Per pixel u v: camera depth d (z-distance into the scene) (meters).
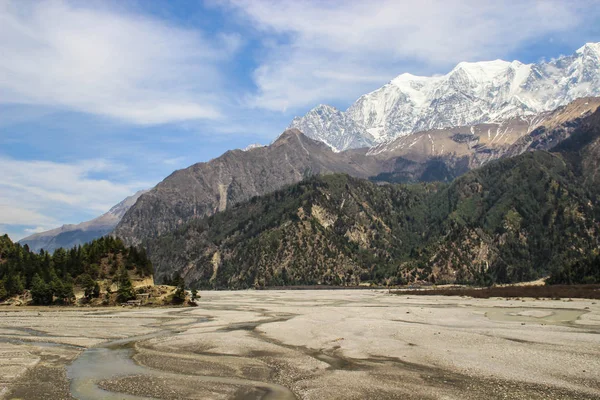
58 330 95.00
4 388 51.28
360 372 56.12
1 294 160.38
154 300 162.88
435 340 76.19
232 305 166.12
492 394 46.38
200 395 48.44
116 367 60.94
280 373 56.66
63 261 185.38
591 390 47.22
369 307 145.50
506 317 109.38
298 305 161.00
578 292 182.50
